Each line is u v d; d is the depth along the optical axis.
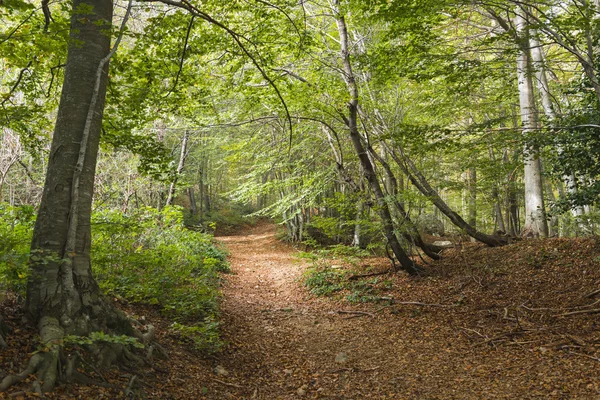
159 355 4.93
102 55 4.79
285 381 5.50
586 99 9.32
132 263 7.17
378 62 8.33
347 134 14.84
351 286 10.59
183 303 6.82
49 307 4.10
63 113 4.52
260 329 7.77
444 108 12.23
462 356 6.07
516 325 6.89
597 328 6.20
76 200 4.36
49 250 3.99
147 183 13.38
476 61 7.66
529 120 11.23
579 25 6.84
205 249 13.20
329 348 6.91
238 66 8.45
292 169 17.20
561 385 4.71
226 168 29.23
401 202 11.11
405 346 6.75
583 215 11.12
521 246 10.68
